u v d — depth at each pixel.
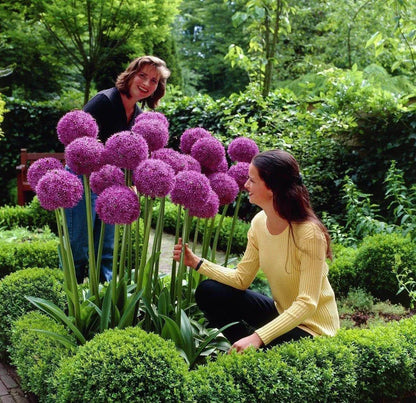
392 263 3.69
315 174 5.41
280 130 5.87
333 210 5.64
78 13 9.25
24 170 7.12
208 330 2.57
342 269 3.83
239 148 2.68
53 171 2.06
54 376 2.03
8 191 9.41
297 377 1.96
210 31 19.70
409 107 5.16
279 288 2.32
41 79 12.12
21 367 2.28
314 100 5.98
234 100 6.76
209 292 2.47
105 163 2.14
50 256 4.09
